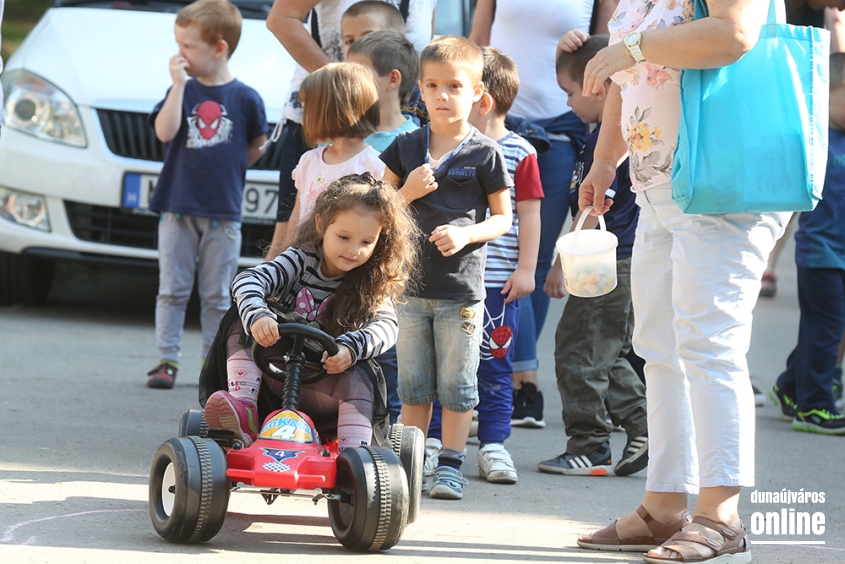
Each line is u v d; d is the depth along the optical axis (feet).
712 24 19.12
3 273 48.14
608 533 21.94
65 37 47.91
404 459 22.53
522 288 28.02
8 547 19.16
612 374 30.12
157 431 30.66
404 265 21.95
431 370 26.27
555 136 35.19
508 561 20.59
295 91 32.58
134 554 19.15
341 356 20.65
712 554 20.18
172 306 37.37
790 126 19.57
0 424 29.63
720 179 19.47
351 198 20.95
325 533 21.91
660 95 20.77
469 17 49.55
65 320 47.60
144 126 44.34
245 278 21.08
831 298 36.09
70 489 23.86
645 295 21.86
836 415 36.04
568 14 35.47
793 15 35.99
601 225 24.12
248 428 21.22
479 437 28.73
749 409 20.21
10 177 44.62
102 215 44.37
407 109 31.55
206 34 37.91
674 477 21.70
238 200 38.11
